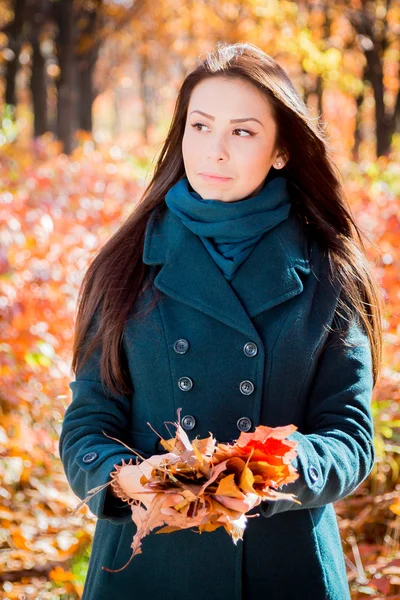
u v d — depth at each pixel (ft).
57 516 15.33
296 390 7.10
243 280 7.17
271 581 7.01
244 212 7.22
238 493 5.61
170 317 7.17
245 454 5.80
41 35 69.00
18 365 16.11
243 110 7.22
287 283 7.14
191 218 7.34
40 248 18.97
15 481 15.66
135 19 83.61
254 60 7.34
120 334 7.20
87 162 35.06
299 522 7.09
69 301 17.43
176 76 118.83
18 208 23.44
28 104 115.65
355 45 75.97
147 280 7.37
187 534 6.99
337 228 7.97
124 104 183.73
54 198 28.63
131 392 7.34
